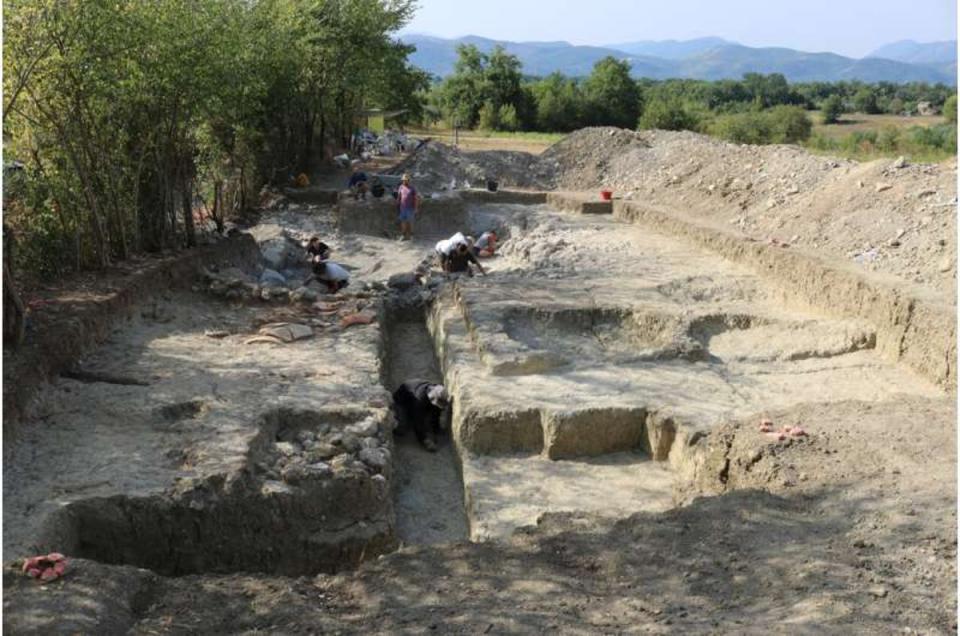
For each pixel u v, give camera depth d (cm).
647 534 591
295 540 691
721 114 5956
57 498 652
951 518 581
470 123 5512
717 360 1030
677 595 509
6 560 553
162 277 1185
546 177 2550
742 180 1842
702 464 778
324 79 2455
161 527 661
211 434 764
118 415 801
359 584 541
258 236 1728
